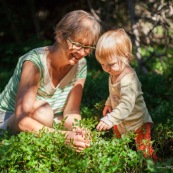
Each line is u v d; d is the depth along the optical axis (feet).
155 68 16.70
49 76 8.34
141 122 8.29
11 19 21.03
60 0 21.90
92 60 17.92
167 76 14.78
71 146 7.27
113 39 8.04
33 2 21.12
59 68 8.35
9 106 8.70
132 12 15.62
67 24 7.80
